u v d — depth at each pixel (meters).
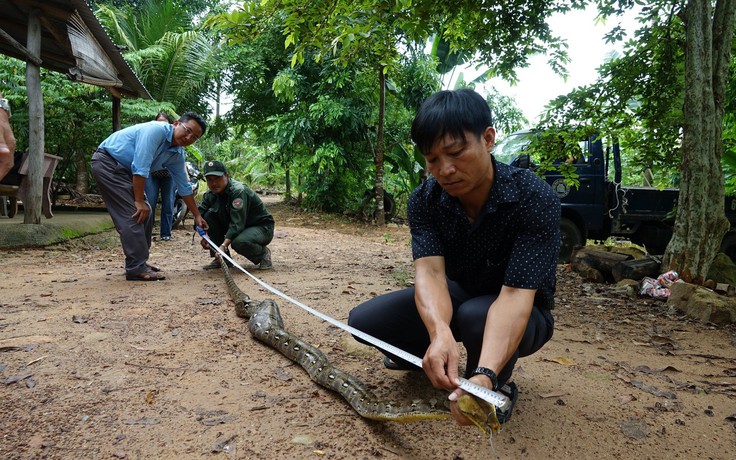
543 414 2.77
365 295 5.55
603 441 2.50
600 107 7.18
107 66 9.17
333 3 5.04
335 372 2.93
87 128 11.74
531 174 2.30
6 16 8.30
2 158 2.99
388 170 19.09
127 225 5.69
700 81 6.23
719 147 6.44
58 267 6.48
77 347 3.43
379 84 15.50
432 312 2.17
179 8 18.50
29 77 7.68
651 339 4.40
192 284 5.71
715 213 6.37
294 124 15.25
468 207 2.39
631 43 6.94
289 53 16.28
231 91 19.14
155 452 2.19
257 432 2.40
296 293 5.53
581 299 6.19
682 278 6.35
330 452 2.26
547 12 6.74
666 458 2.38
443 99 2.00
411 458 2.25
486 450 2.35
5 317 4.07
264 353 3.52
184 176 6.13
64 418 2.44
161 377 3.00
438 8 6.15
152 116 13.77
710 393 3.20
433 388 3.00
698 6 6.17
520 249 2.20
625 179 17.45
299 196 18.94
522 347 2.35
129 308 4.49
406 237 13.24
